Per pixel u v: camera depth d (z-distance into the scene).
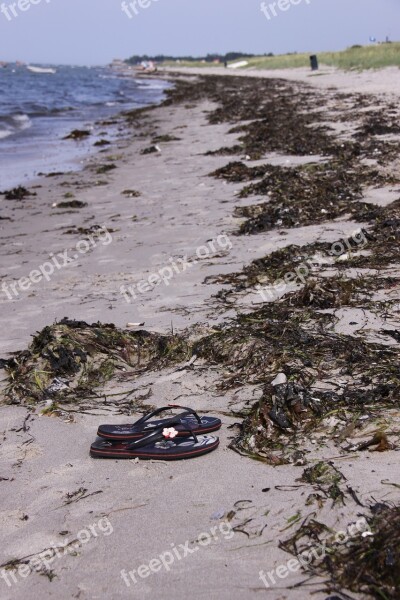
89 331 5.40
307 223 9.18
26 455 4.05
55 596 2.81
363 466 3.43
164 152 19.31
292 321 5.45
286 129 19.83
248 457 3.70
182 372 4.95
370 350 4.77
